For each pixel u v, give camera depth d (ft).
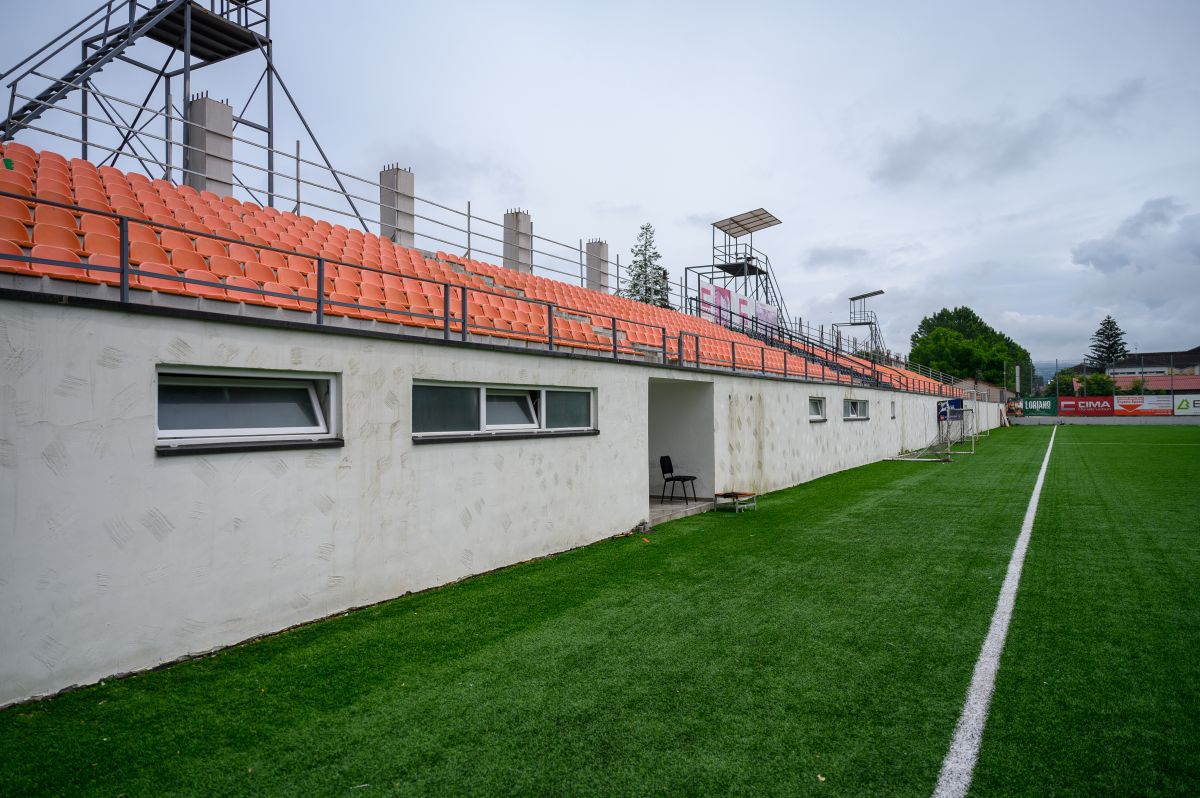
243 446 16.49
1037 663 15.79
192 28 46.57
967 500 42.96
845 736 12.31
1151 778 10.88
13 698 12.63
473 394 24.41
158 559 14.87
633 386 33.60
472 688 14.28
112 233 25.63
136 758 11.22
